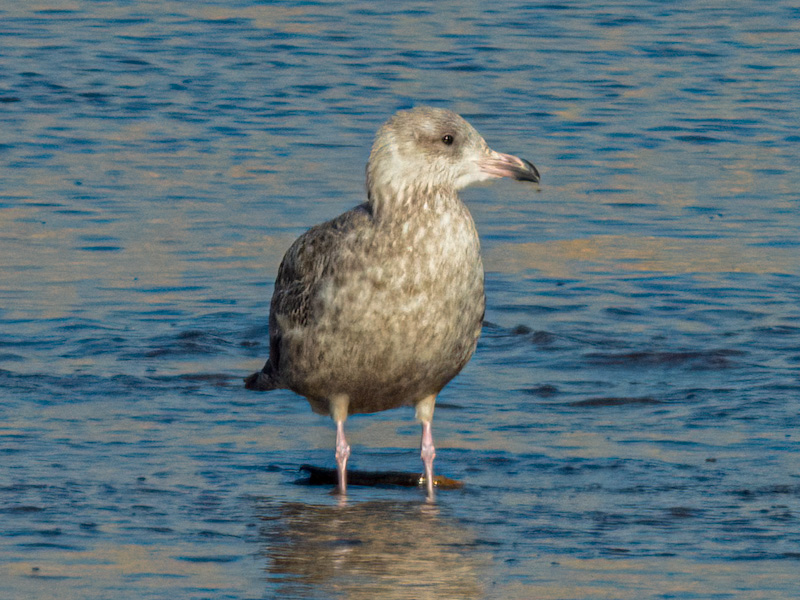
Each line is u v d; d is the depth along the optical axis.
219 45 35.78
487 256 19.31
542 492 10.49
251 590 8.31
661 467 11.02
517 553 9.05
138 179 23.30
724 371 14.00
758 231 20.81
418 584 8.44
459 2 41.88
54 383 13.37
